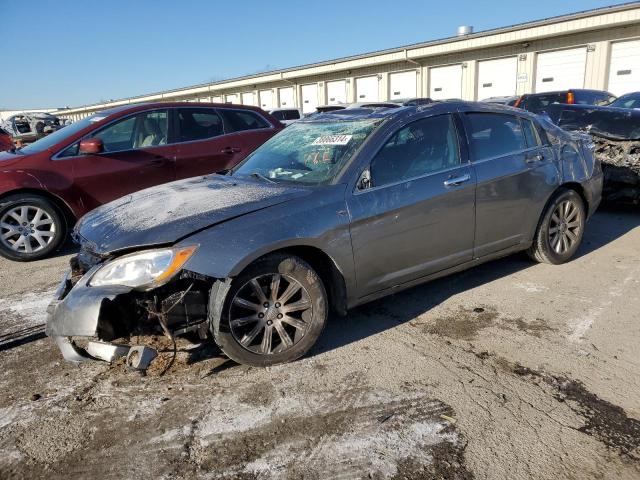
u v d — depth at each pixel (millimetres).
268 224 2994
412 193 3514
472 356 3188
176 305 2848
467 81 23516
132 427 2598
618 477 2162
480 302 4020
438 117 3885
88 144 5570
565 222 4750
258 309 3014
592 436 2416
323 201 3199
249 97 37906
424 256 3672
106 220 3293
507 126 4344
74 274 3109
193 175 6391
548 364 3066
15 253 5473
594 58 19328
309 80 31938
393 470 2236
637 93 11805
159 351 3229
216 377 3035
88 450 2441
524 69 21406
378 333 3547
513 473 2197
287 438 2473
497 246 4199
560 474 2186
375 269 3412
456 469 2229
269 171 3838
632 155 6336
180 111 6461
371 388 2869
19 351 3455
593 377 2910
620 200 6613
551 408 2635
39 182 5414
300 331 3156
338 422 2578
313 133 4051
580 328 3523
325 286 3385
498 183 4039
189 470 2285
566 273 4605
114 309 2758
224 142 6660
